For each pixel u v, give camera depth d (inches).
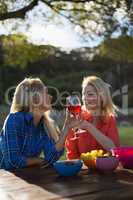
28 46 246.1
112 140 103.1
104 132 103.9
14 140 94.9
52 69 833.5
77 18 215.3
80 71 836.0
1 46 284.8
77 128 101.3
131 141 408.2
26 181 79.3
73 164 82.1
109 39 216.5
